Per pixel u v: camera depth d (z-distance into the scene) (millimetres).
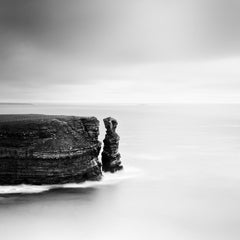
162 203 56688
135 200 57281
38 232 45281
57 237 44281
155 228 48031
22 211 50531
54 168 57656
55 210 51188
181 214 52875
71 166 58875
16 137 57156
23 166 56969
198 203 57375
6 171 57062
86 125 62188
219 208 55438
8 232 45000
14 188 56906
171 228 48250
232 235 46531
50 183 58062
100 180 62938
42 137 58031
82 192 57656
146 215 51875
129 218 50781
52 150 57344
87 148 60656
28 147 56938
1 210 50500
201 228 48406
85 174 61031
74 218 49656
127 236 45625
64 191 57094
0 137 57219
